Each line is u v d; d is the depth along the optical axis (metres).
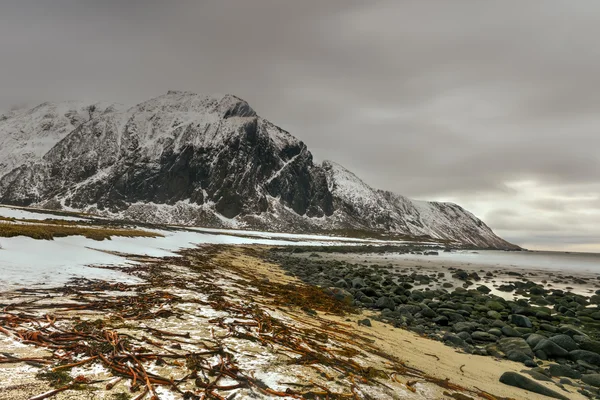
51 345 5.68
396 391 6.02
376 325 12.56
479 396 6.52
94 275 13.24
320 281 23.53
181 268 19.78
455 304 18.23
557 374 9.12
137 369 5.20
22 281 10.52
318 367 6.50
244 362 6.10
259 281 19.66
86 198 191.00
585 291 28.98
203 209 185.25
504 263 60.34
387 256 64.38
